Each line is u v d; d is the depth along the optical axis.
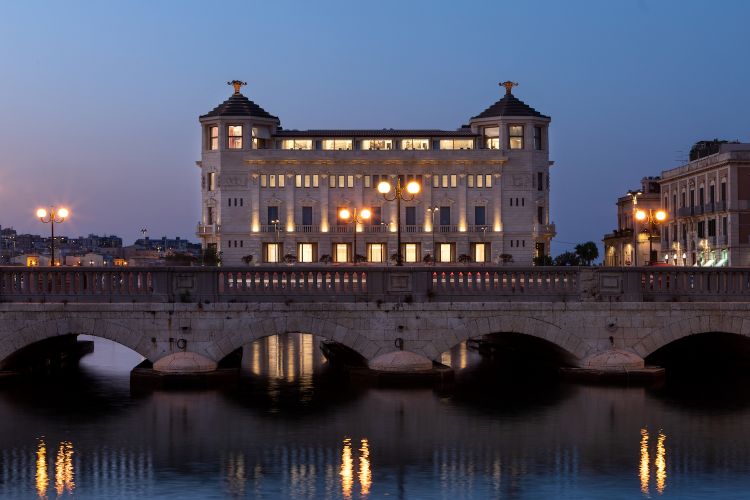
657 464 34.59
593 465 34.50
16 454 35.59
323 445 36.91
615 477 33.16
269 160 175.12
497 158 176.25
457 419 40.56
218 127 178.75
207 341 44.66
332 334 45.00
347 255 176.12
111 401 43.66
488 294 45.97
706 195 131.38
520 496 31.27
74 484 32.22
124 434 38.22
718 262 126.38
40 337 44.22
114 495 31.16
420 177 176.50
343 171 176.12
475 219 177.38
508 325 45.59
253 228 175.75
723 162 124.62
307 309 44.88
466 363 58.94
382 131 183.50
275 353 68.75
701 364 56.47
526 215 177.62
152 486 32.06
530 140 178.75
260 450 36.16
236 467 34.16
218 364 46.38
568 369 46.12
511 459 35.22
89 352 64.44
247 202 176.50
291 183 175.75
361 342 45.19
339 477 33.12
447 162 176.00
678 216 140.25
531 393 45.50
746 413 41.69
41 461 34.78
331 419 40.62
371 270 45.53
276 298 45.19
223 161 176.88
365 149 178.62
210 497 31.08
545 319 45.78
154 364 44.62
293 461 34.84
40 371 52.66
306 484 32.38
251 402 43.78
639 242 164.25
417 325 45.28
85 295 44.75
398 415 41.25
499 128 179.00
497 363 58.88
